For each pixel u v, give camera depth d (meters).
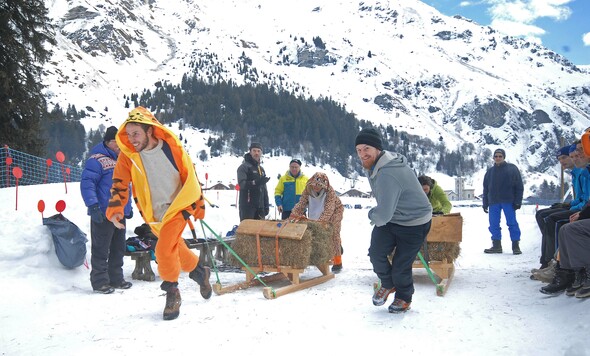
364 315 4.74
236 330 4.29
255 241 6.39
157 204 4.69
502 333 4.08
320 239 6.52
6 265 6.52
